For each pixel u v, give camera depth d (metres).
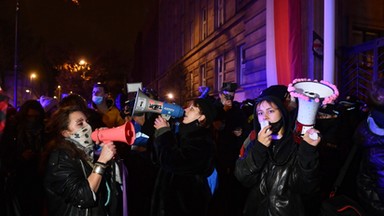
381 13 8.17
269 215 2.41
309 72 6.90
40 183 3.83
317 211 3.55
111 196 2.45
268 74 7.71
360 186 2.64
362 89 7.43
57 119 2.31
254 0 9.90
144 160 4.39
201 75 17.47
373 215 2.55
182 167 2.70
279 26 7.44
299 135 2.29
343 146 3.80
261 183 2.50
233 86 5.04
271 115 2.43
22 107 4.02
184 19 21.67
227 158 4.76
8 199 3.07
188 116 2.92
